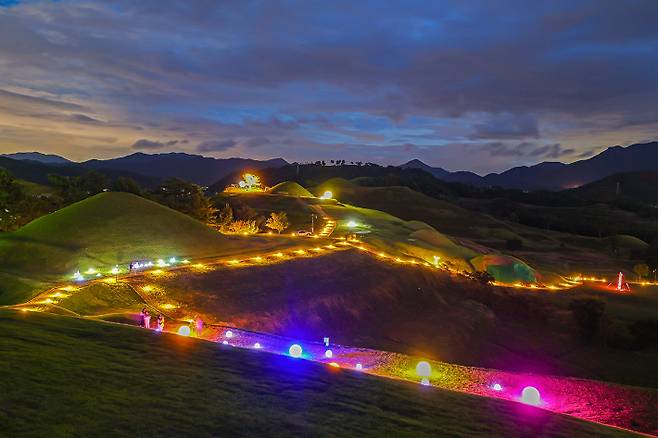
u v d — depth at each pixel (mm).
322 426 11492
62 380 12359
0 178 68062
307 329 39344
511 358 46875
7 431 9320
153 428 10219
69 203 79688
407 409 13531
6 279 34938
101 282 35969
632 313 65250
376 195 182000
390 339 42469
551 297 67812
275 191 146375
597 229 170875
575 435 13273
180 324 30469
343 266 56250
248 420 11281
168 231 53094
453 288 64875
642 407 20938
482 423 13172
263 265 49469
